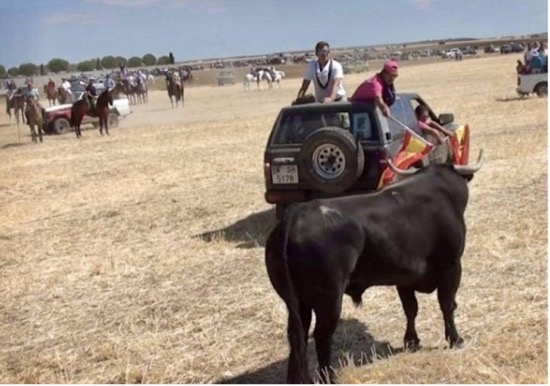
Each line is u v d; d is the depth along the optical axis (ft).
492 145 60.80
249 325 29.07
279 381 25.08
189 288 33.30
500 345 25.38
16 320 32.01
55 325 31.12
